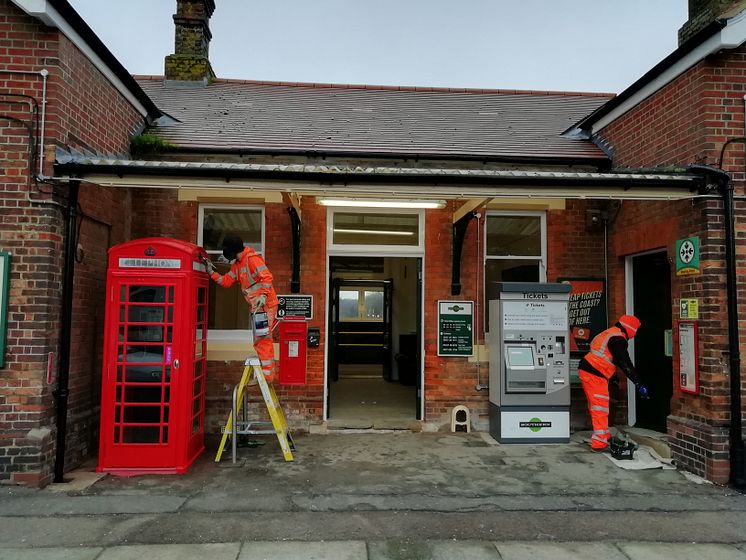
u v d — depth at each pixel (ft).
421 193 17.74
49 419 16.85
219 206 24.35
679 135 19.57
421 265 24.80
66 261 17.34
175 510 14.74
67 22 17.12
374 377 40.65
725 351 17.72
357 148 23.54
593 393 20.99
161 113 25.52
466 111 31.17
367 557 12.23
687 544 13.19
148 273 18.13
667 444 19.71
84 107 18.76
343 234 24.67
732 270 17.65
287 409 23.40
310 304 23.76
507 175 17.30
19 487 16.03
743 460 17.03
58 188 17.12
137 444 17.89
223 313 24.30
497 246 25.41
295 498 15.67
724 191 17.90
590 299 24.52
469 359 24.09
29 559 12.02
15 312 16.48
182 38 33.42
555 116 31.07
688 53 18.71
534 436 21.83
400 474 17.93
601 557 12.44
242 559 12.09
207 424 23.06
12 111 16.81
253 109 29.01
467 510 14.98
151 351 18.21
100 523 13.89
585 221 24.93
